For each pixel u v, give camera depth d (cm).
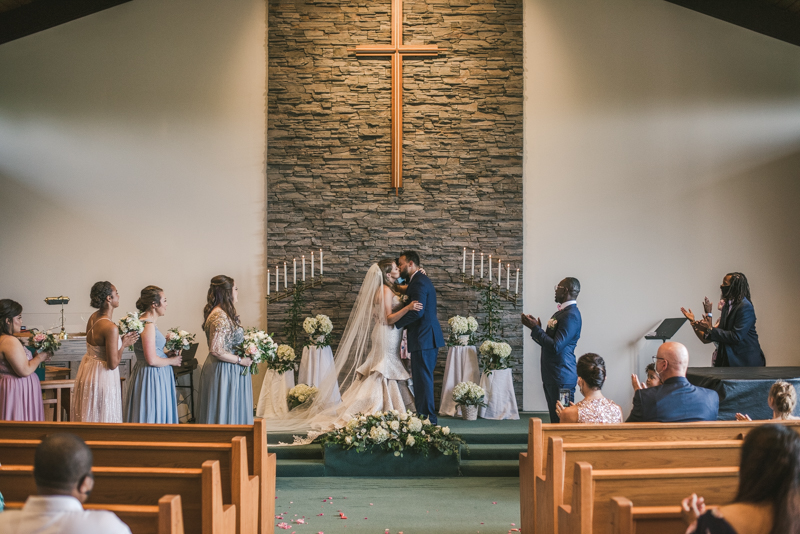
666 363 327
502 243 677
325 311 676
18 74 679
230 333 456
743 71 676
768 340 668
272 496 335
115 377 428
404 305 558
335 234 680
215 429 315
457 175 681
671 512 218
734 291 512
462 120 682
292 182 681
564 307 505
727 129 676
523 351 673
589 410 332
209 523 241
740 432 296
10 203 675
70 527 172
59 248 676
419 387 541
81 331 668
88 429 312
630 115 681
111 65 684
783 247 671
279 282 677
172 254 680
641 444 275
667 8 681
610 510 208
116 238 679
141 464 289
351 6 687
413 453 494
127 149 682
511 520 398
